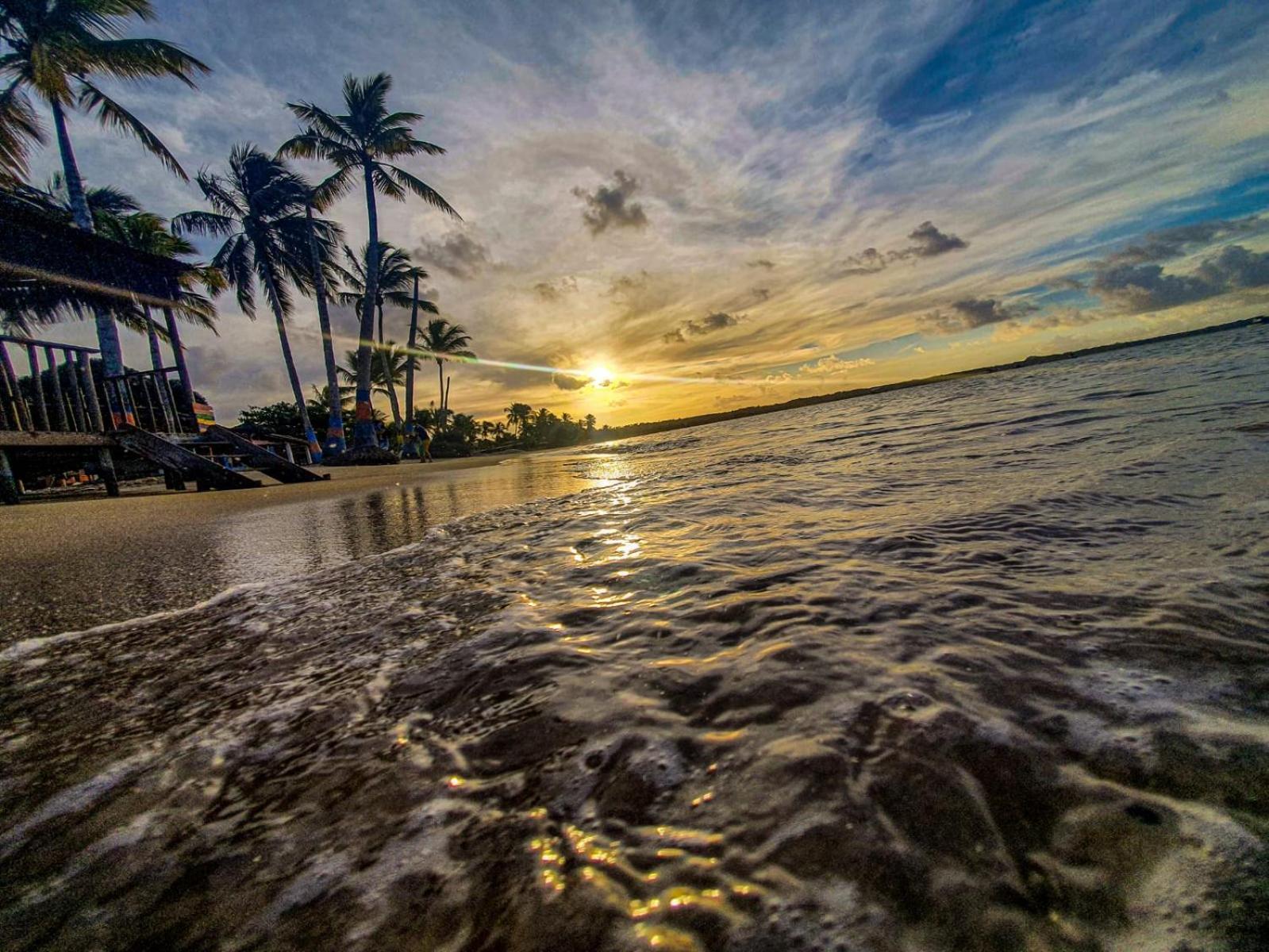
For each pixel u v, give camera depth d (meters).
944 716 0.89
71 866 0.77
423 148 22.19
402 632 1.62
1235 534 1.63
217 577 2.56
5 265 8.08
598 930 0.60
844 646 1.19
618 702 1.06
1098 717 0.86
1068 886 0.60
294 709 1.18
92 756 1.06
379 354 32.44
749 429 20.61
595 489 5.32
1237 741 0.77
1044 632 1.17
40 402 7.20
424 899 0.66
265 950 0.62
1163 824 0.66
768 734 0.90
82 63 12.54
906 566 1.73
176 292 10.67
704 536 2.51
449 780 0.89
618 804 0.79
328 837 0.78
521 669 1.26
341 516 4.59
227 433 10.70
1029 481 2.83
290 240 23.16
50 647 1.71
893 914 0.59
